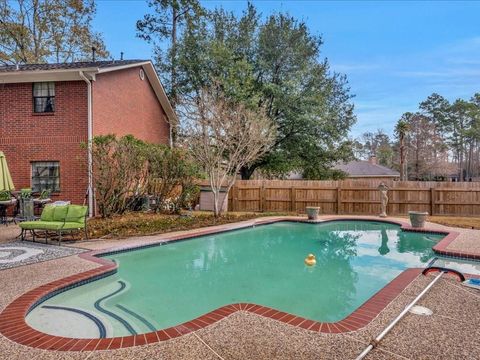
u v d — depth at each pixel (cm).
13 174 1398
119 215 1338
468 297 499
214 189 1452
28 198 1245
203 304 562
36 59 2434
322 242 1107
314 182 1758
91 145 1266
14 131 1399
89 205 1316
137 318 498
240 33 2162
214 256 909
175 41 2464
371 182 1698
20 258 729
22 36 2380
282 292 626
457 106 4822
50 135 1378
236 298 594
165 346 353
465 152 5022
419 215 1216
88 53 2616
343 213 1731
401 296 502
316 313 530
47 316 485
